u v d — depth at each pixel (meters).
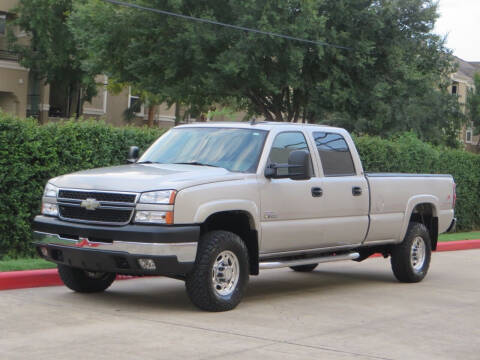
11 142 11.37
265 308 8.83
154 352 6.34
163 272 7.80
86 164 12.34
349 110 27.97
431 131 30.22
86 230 8.02
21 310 7.95
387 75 28.55
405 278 11.57
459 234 21.31
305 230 9.41
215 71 27.53
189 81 27.92
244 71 26.48
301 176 8.85
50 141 11.82
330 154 10.05
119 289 9.86
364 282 11.66
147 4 26.94
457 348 7.13
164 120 46.50
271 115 30.39
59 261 8.48
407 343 7.24
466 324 8.36
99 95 43.72
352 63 27.05
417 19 27.95
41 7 37.38
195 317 7.99
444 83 31.81
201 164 9.08
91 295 9.20
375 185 10.62
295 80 26.86
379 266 13.90
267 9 25.86
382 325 8.09
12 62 38.38
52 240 8.37
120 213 8.00
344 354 6.64
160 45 27.73
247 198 8.60
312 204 9.49
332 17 27.34
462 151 22.61
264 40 25.50
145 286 10.22
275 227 8.98
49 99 42.84
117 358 6.09
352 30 27.53
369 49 26.61
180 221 7.89
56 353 6.17
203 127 9.72
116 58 29.44
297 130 9.70
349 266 13.84
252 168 8.86
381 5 27.77
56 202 8.46
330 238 9.87
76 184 8.35
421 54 29.58
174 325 7.51
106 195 8.08
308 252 9.71
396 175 11.14
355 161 10.43
